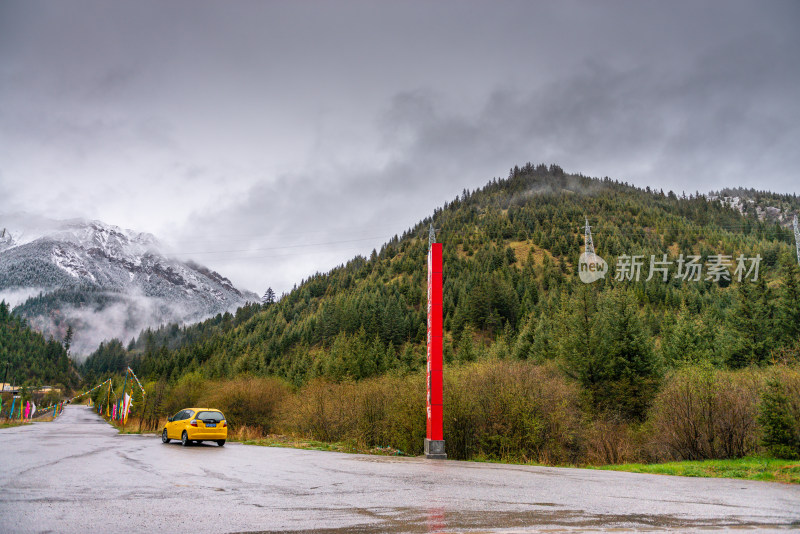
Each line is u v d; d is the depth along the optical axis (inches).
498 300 4035.4
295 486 352.2
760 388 703.1
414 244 7529.5
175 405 1977.1
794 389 629.9
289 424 1240.2
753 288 1971.0
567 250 6023.6
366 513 251.4
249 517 237.1
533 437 786.2
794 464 519.5
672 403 732.0
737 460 615.8
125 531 203.9
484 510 263.9
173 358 4948.3
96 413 4719.5
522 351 2404.0
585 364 1412.4
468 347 2596.0
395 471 477.1
